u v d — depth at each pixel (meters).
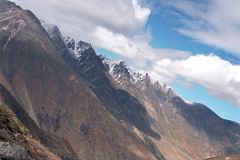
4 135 95.50
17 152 92.81
